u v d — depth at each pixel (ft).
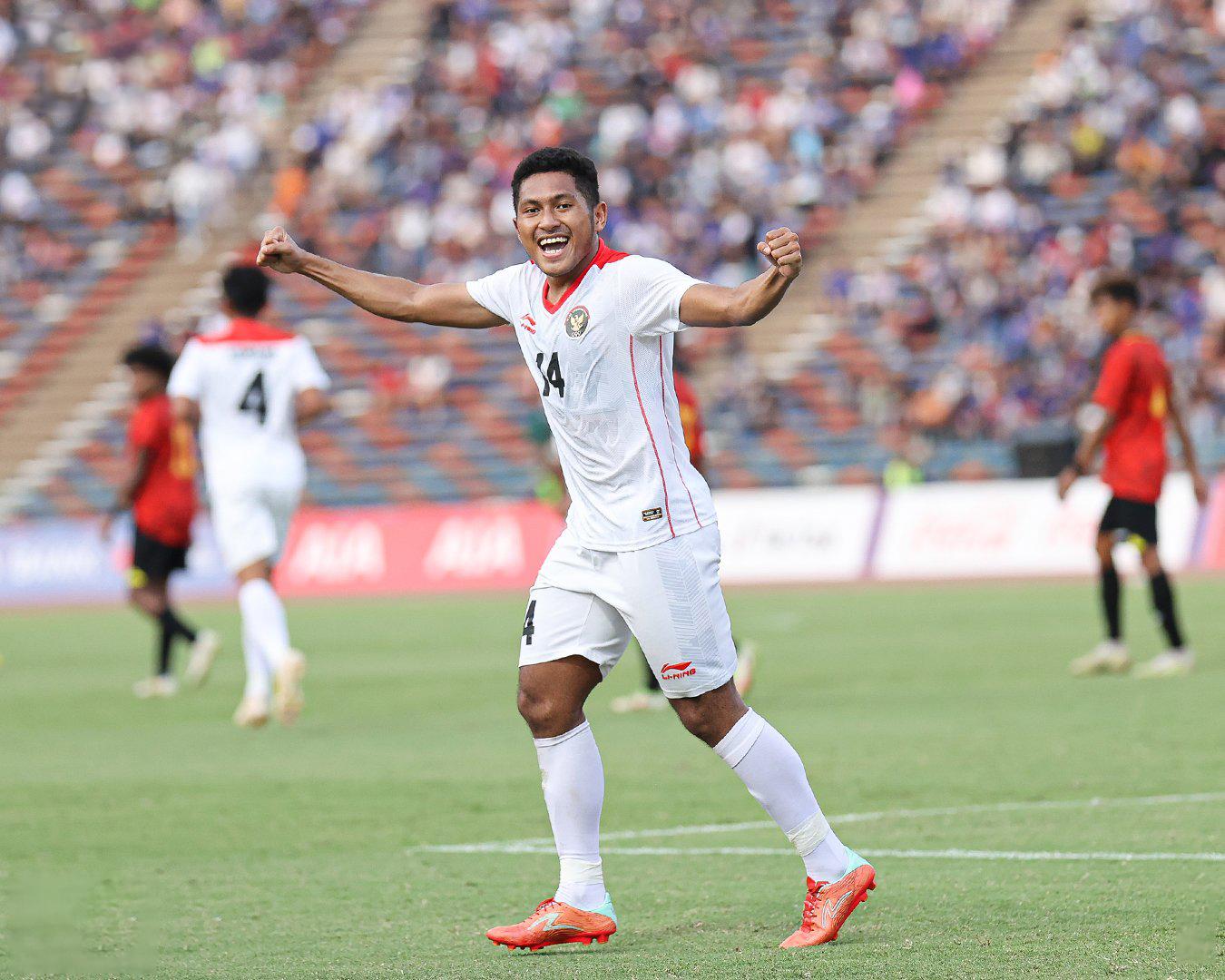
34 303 373.81
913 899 63.98
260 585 116.26
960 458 301.84
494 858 75.82
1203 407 299.79
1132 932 57.31
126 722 132.46
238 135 383.45
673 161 364.79
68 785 101.14
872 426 320.70
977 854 72.69
